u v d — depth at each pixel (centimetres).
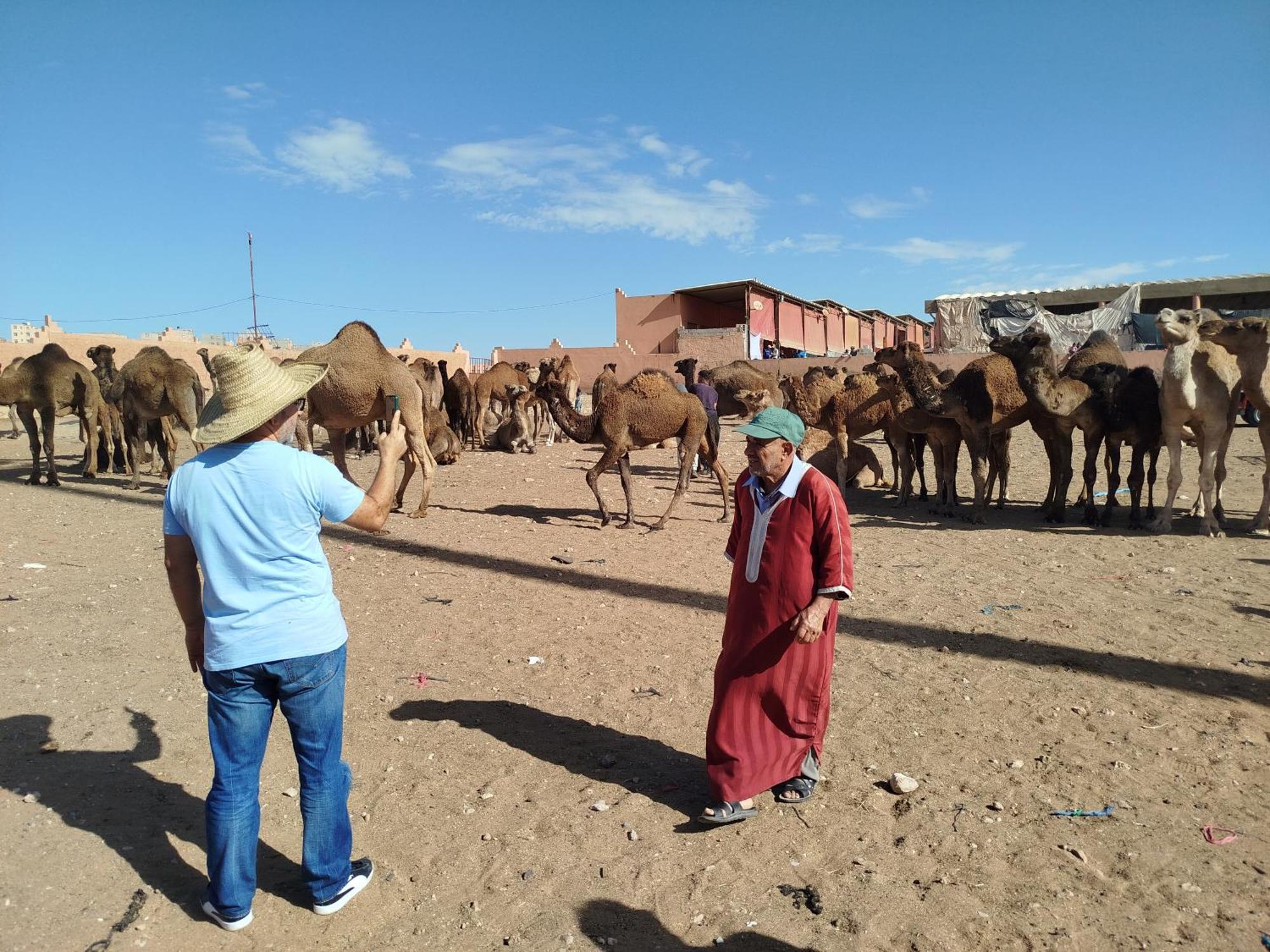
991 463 1202
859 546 942
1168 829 361
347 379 1012
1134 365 3072
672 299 4503
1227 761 419
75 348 3244
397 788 410
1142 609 669
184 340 4100
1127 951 287
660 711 497
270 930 308
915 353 1080
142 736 467
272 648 282
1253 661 548
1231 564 811
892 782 400
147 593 754
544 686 537
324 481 289
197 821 385
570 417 1059
